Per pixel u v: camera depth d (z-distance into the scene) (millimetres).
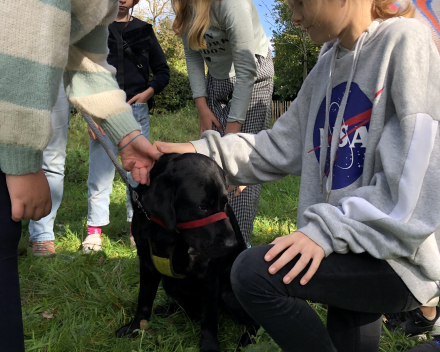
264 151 2070
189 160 2168
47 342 2076
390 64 1560
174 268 2217
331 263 1454
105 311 2525
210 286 2225
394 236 1397
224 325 2510
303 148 1942
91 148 3527
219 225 2189
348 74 1724
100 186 3537
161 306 2604
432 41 1541
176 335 2238
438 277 1455
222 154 2117
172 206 2090
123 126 1816
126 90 3848
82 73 1706
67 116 3387
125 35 3814
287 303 1447
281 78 25047
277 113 18156
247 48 2775
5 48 1147
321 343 1506
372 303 1504
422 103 1437
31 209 1297
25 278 2803
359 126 1642
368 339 1710
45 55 1204
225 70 3086
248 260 1465
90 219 3568
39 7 1188
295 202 5180
